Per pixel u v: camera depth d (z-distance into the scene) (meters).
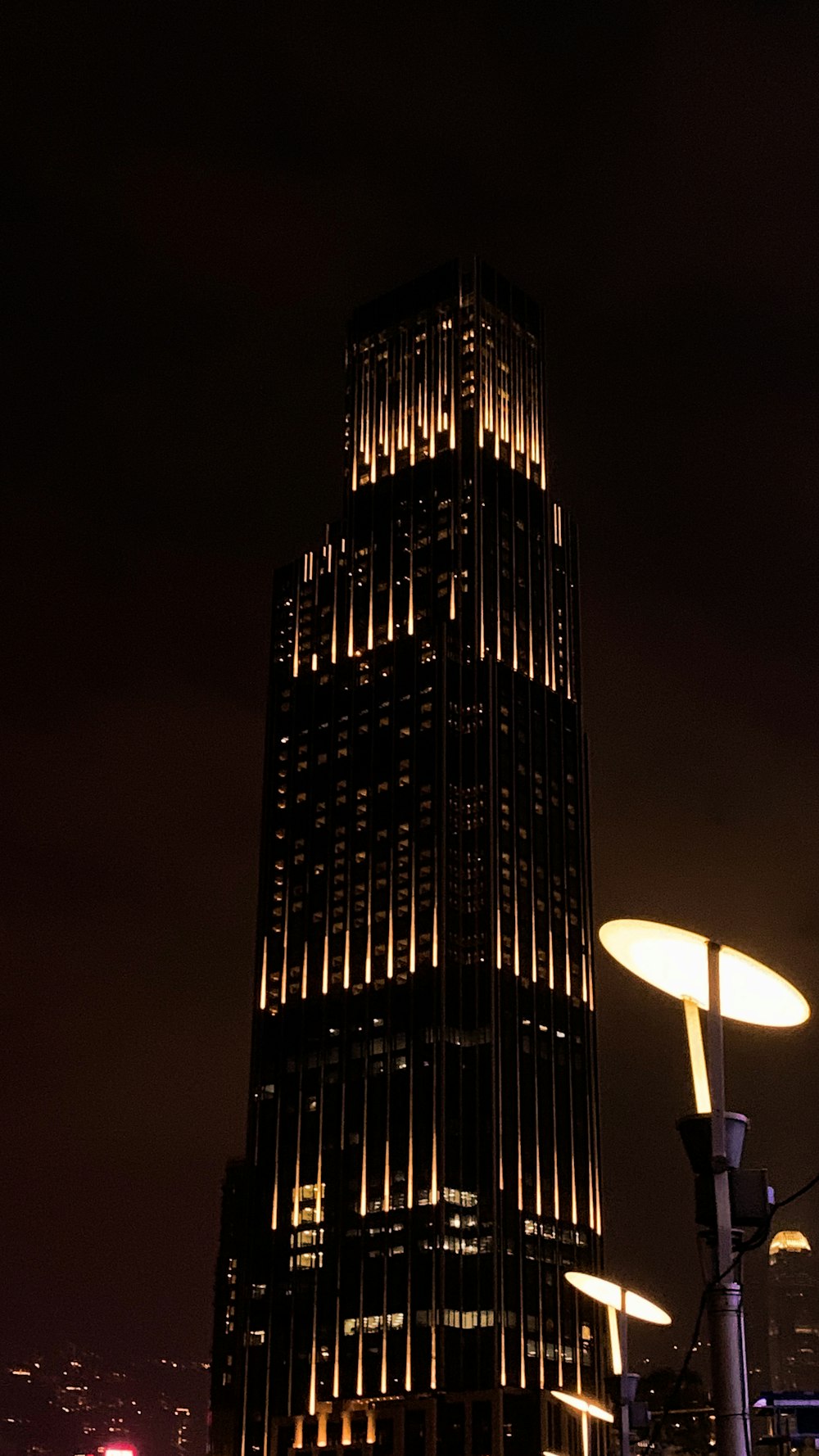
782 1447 75.62
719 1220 24.53
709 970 25.92
